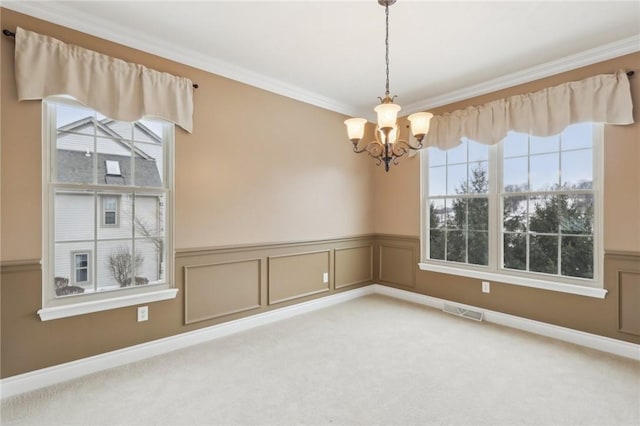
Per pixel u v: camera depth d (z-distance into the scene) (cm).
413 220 427
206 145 303
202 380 231
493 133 339
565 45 271
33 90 215
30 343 220
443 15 230
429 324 343
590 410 197
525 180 330
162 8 224
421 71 323
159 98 268
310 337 309
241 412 196
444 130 383
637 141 262
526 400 207
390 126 204
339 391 218
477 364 255
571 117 287
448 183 395
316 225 399
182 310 290
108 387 222
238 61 304
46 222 227
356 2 217
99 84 239
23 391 215
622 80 262
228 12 228
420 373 241
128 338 261
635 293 264
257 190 341
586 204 293
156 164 277
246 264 335
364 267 462
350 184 440
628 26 243
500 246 348
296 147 377
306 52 286
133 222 266
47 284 228
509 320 337
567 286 297
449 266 392
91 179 245
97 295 247
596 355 269
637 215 262
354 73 329
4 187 211
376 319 359
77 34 235
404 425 185
